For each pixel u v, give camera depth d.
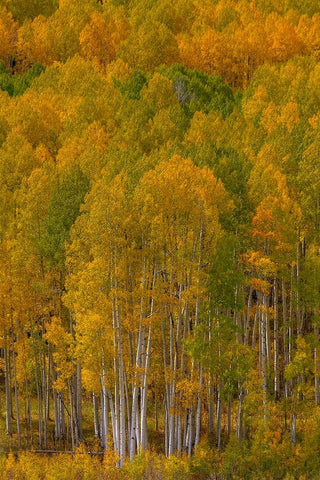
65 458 56.62
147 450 55.66
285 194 61.31
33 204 65.69
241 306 54.97
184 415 58.72
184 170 56.88
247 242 59.56
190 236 55.00
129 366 56.34
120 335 54.53
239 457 54.88
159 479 53.06
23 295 61.78
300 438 58.44
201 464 54.47
